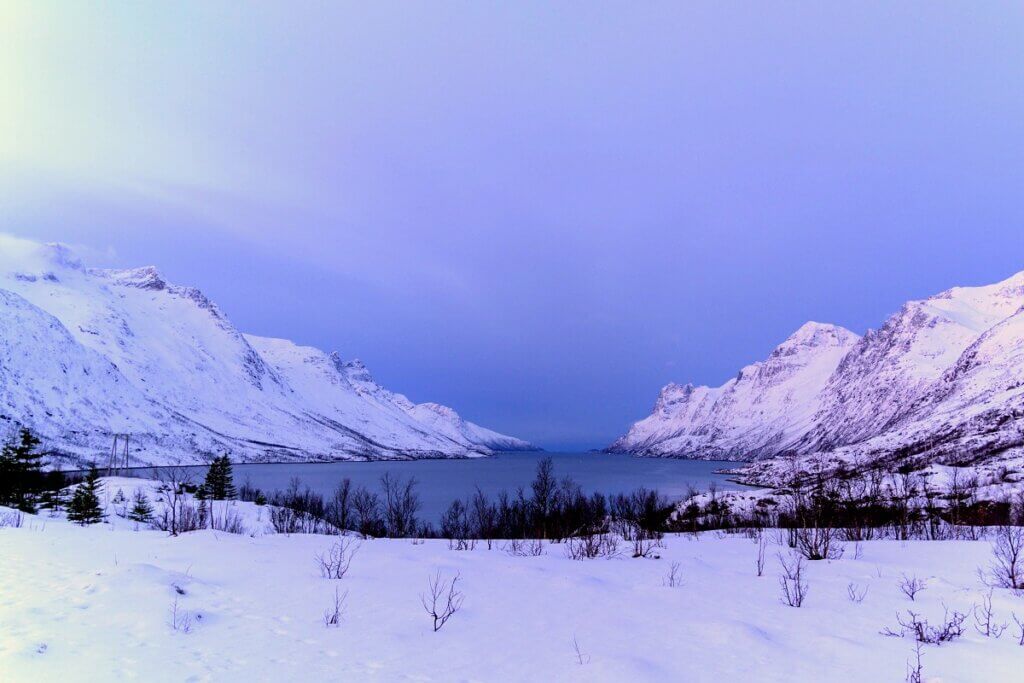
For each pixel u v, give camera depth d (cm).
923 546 2398
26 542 1599
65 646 788
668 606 1258
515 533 3984
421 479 17212
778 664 860
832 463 15400
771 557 2212
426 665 808
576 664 827
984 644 998
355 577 1430
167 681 692
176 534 2242
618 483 16025
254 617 1010
